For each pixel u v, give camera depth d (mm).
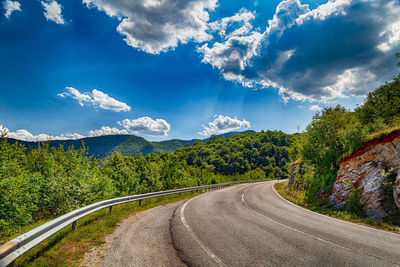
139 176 25391
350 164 12336
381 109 15648
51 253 4438
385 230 7227
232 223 7555
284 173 86438
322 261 4195
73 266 3885
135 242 5309
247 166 87875
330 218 9289
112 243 5227
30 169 14109
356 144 12383
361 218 9086
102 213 9125
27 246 3693
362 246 5199
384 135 10961
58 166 14641
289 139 115125
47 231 4547
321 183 14391
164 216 8844
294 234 6195
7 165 9758
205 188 25109
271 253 4590
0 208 8078
